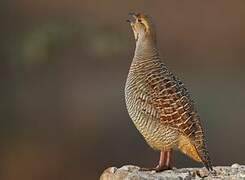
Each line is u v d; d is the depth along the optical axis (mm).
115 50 42219
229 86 47812
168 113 17656
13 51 42219
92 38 42219
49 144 39219
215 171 18703
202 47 55219
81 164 37156
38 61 42031
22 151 38500
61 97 44969
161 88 17828
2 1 46094
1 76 42906
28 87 44062
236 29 56250
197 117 17875
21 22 45688
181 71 52344
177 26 55844
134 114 18156
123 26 49938
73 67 46500
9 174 37125
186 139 17672
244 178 18250
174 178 17719
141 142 39219
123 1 52469
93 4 51156
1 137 40125
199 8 56625
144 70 18094
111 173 18375
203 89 46969
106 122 41562
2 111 42500
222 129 40094
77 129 41094
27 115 42594
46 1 48312
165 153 18234
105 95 45719
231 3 56625
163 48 55094
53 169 37000
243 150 37781
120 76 48031
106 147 38688
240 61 54219
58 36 41750
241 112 42594
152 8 55281
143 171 18266
